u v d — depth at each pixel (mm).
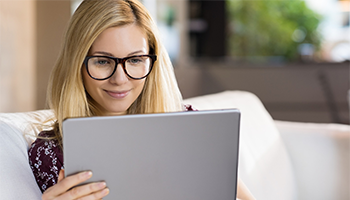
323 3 6367
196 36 6148
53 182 888
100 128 641
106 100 884
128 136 658
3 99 4047
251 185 1438
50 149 896
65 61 920
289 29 6586
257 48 6676
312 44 6488
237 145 736
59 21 4402
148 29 927
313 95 4328
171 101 1097
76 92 893
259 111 1840
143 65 889
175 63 5242
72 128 627
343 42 6090
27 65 4324
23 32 4266
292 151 1831
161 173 690
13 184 786
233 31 6668
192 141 701
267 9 6605
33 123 995
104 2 859
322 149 1771
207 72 4605
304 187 1783
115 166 660
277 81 4402
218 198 744
